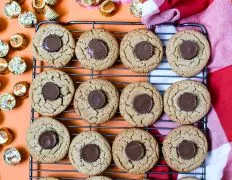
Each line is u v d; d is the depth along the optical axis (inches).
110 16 32.6
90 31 31.2
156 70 31.6
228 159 30.5
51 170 31.7
